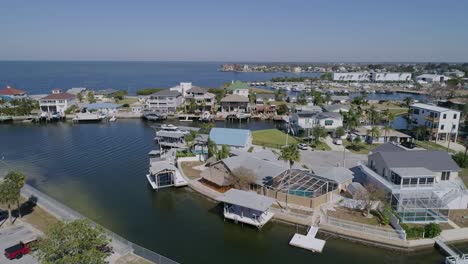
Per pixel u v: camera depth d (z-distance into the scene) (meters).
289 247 40.16
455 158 66.50
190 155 72.12
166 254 38.59
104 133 102.62
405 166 50.25
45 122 121.12
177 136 84.62
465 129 99.31
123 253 34.34
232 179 53.38
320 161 70.81
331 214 46.44
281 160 65.00
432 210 42.97
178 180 59.38
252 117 130.75
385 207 44.38
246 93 164.88
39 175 64.56
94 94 166.00
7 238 37.19
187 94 152.88
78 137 97.19
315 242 40.16
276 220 46.19
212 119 126.75
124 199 53.81
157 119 124.94
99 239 30.08
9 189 39.12
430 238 40.31
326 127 98.12
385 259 37.97
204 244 40.88
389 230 41.06
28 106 126.75
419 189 46.84
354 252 39.16
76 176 64.19
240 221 44.88
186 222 46.38
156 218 47.47
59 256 27.88
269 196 51.75
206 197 54.59
